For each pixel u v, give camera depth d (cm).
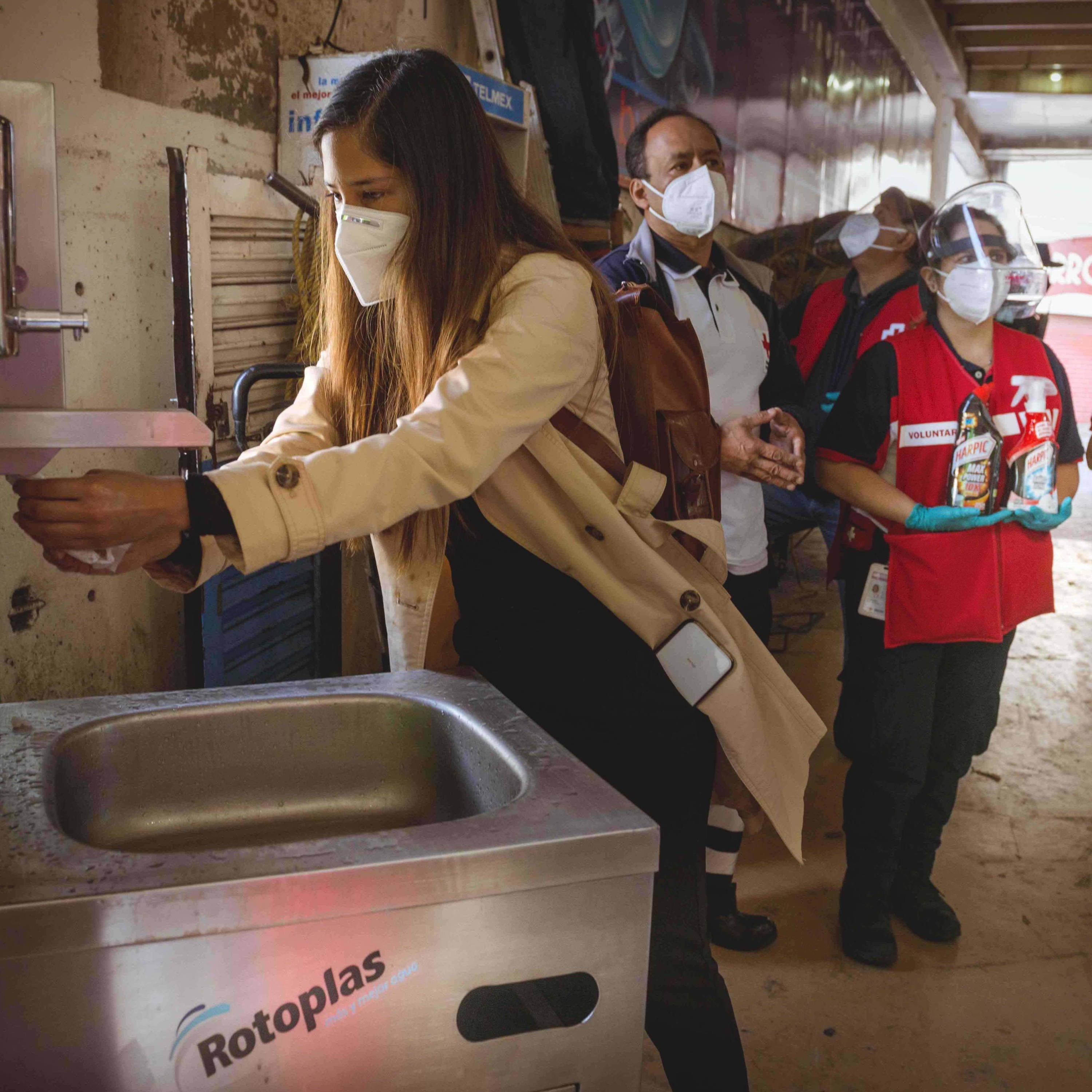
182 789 116
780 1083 188
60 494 85
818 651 436
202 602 225
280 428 134
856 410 213
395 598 131
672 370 137
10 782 94
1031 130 1683
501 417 106
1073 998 216
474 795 112
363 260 117
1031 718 369
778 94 684
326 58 253
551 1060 90
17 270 80
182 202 210
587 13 346
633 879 89
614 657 130
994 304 197
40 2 183
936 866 267
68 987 75
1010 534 209
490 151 117
